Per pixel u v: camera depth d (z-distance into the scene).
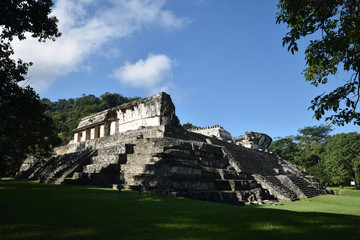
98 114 32.06
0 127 9.77
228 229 5.39
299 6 6.60
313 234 5.06
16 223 5.64
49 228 5.30
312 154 47.88
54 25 13.01
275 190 19.53
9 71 11.59
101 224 5.69
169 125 24.17
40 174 26.22
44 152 14.77
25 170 30.80
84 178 18.23
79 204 8.27
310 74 9.68
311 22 7.12
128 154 20.11
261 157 31.41
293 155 51.59
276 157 36.56
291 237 4.83
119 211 7.26
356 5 6.86
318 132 54.94
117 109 30.09
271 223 6.04
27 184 17.45
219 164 21.55
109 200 9.47
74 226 5.49
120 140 24.94
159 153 17.53
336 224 6.00
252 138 36.31
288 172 31.78
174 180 14.78
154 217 6.55
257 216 6.99
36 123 11.74
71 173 21.14
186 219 6.38
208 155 21.98
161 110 25.44
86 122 33.38
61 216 6.43
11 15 11.57
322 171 41.62
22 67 12.01
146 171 16.77
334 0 6.99
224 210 8.21
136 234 4.90
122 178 17.70
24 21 12.16
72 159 25.39
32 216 6.36
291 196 19.55
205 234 4.98
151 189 14.48
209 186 17.00
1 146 10.60
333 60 8.95
